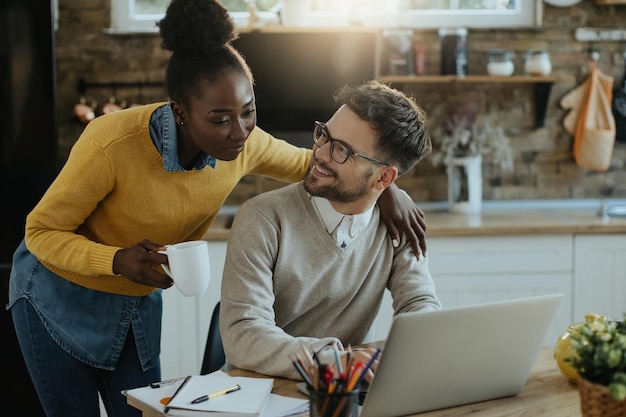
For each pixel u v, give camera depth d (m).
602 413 1.26
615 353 1.25
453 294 3.26
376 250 1.93
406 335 1.33
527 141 3.76
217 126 1.72
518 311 1.43
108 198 1.87
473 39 3.69
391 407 1.41
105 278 1.97
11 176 2.89
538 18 3.68
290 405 1.44
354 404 1.28
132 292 2.02
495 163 3.75
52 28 2.87
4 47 2.86
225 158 1.76
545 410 1.47
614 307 3.30
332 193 1.77
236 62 1.73
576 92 3.70
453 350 1.40
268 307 1.77
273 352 1.63
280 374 1.61
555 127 3.75
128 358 2.09
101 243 1.91
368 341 2.04
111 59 3.57
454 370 1.43
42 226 1.80
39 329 1.98
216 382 1.52
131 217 1.88
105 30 3.55
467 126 3.67
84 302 1.98
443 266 3.25
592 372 1.29
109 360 2.03
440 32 3.58
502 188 3.77
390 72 3.54
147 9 3.65
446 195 3.74
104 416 3.36
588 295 3.29
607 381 1.28
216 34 1.69
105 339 2.01
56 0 3.53
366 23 3.62
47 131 2.90
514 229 3.22
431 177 3.73
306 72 3.42
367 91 1.76
